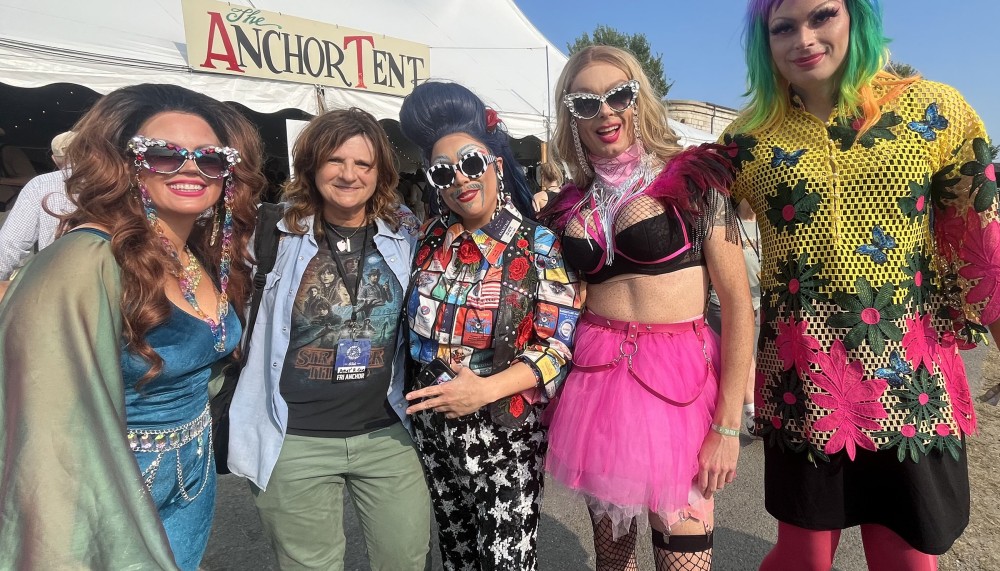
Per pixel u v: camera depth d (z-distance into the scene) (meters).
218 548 2.50
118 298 1.09
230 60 4.79
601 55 1.59
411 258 1.77
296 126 3.98
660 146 1.62
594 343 1.60
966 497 1.44
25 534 0.81
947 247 1.47
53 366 0.90
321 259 1.67
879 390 1.39
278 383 1.61
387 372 1.70
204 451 1.42
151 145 1.14
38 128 6.66
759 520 2.70
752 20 1.55
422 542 1.82
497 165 1.66
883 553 1.53
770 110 1.55
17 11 4.34
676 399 1.49
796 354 1.48
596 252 1.56
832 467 1.46
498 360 1.54
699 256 1.54
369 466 1.71
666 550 1.53
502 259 1.57
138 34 4.89
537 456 1.68
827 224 1.42
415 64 6.09
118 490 0.89
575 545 2.55
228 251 1.47
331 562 1.75
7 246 2.67
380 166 1.71
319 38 5.32
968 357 5.54
